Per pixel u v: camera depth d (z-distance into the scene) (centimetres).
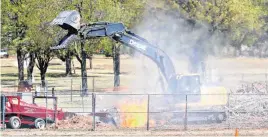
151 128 10806
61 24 10375
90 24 10794
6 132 10412
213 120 11394
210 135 10225
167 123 11225
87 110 13438
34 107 11181
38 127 11044
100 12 18088
